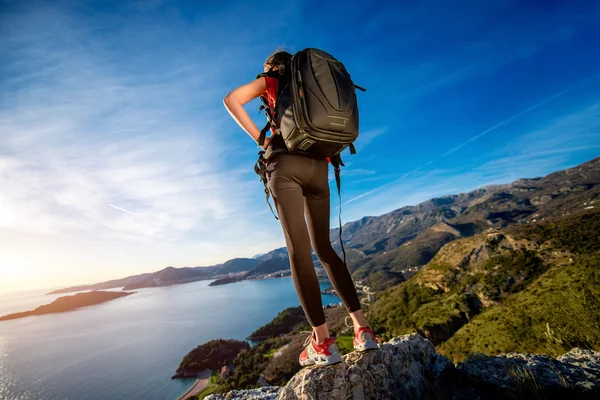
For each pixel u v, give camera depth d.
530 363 2.14
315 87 1.47
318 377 1.61
